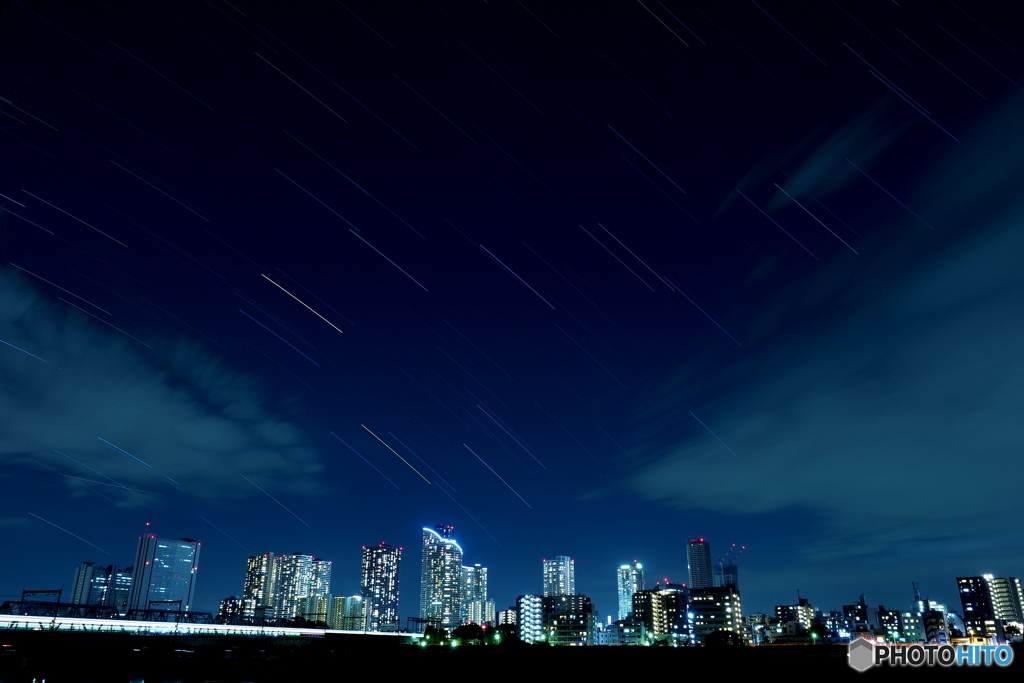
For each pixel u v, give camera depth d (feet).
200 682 360.07
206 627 373.40
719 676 338.34
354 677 398.01
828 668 303.07
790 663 317.42
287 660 393.29
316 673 396.57
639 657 361.30
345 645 428.97
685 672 347.56
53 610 362.12
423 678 397.80
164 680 348.59
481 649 403.34
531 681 380.37
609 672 367.04
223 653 368.89
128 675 333.42
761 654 330.54
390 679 398.42
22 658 307.37
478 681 387.75
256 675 380.37
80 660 320.29
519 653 387.55
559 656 379.96
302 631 434.71
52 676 315.99
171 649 346.74
